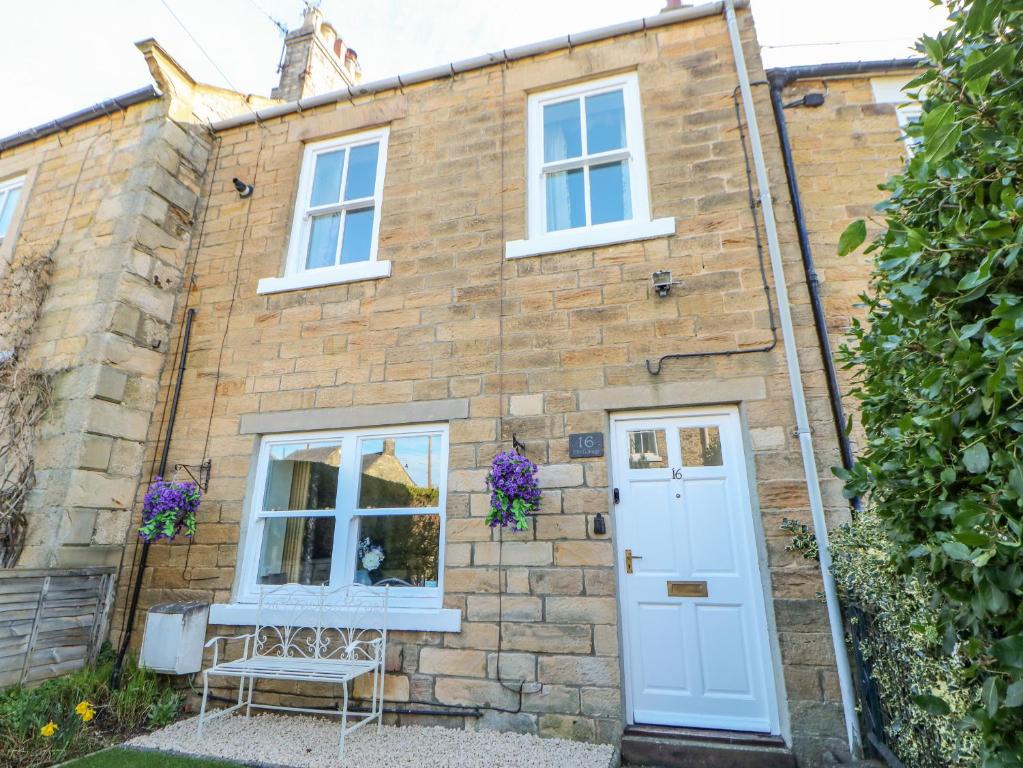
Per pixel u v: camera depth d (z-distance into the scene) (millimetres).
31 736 3750
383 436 4898
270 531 4934
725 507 4062
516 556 4223
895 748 3066
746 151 4809
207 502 5043
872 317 2572
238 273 5824
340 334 5234
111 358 5234
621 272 4715
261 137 6418
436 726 4039
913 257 1912
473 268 5090
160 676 4688
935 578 1970
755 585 3875
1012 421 1542
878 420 2410
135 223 5656
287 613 4559
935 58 2059
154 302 5695
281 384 5238
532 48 5586
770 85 5281
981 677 1956
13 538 4797
